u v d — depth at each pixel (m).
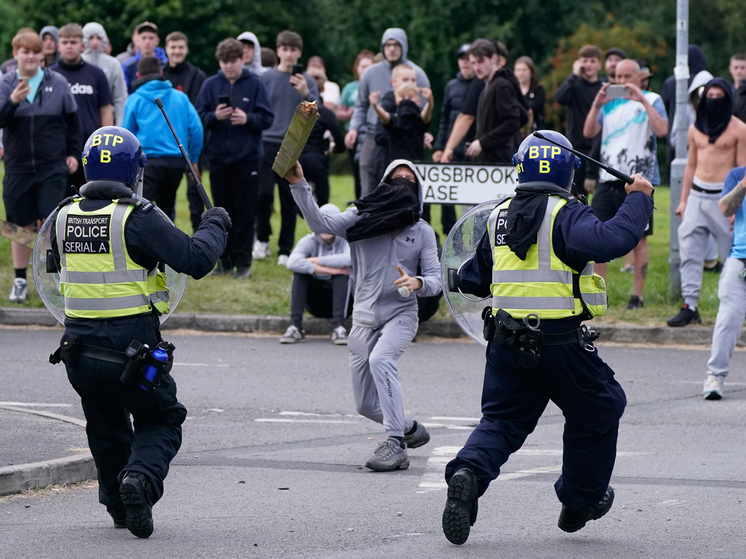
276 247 38.16
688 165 28.42
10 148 29.16
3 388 22.31
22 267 30.36
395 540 13.16
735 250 22.05
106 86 31.72
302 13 109.88
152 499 12.76
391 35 33.91
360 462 17.47
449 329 29.22
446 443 18.83
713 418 20.56
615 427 12.88
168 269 13.97
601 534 13.44
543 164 12.72
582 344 12.52
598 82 36.59
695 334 28.38
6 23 89.06
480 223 15.70
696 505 14.74
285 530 13.59
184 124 31.28
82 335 12.70
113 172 12.95
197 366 25.17
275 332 29.64
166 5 92.44
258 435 19.27
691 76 36.81
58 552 12.58
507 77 30.41
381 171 30.66
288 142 15.89
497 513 14.46
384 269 17.36
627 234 12.20
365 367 17.66
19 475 15.35
